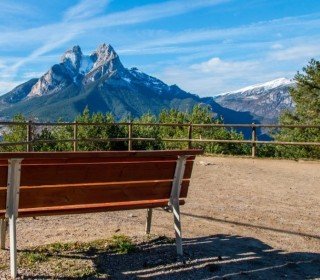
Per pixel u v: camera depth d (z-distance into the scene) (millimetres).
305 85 25750
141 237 5445
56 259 4520
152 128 20828
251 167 13594
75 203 4480
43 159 4109
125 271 4340
